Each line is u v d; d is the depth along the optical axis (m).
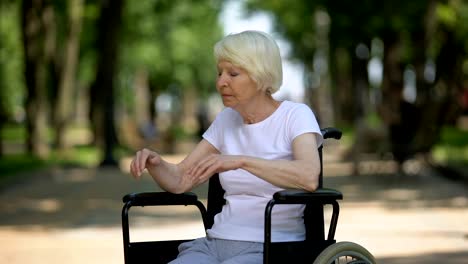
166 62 48.47
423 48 25.83
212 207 5.00
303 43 45.34
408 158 20.89
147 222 12.72
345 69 48.59
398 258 9.23
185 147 42.38
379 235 11.15
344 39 27.69
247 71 4.58
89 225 12.64
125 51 46.06
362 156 22.95
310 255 4.59
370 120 39.62
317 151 4.61
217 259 4.68
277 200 4.38
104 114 28.02
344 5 26.61
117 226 12.47
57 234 11.68
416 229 11.75
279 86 4.66
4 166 22.92
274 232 4.68
